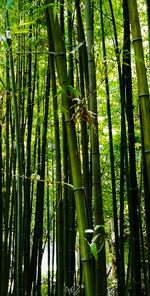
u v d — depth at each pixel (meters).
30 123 4.99
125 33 3.39
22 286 4.28
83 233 2.21
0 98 4.02
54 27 2.28
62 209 4.02
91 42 3.18
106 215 7.71
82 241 2.21
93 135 3.10
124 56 3.10
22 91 4.78
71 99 2.26
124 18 3.41
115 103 6.74
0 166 4.95
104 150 7.32
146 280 4.12
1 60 4.37
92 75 3.12
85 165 3.57
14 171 5.19
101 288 2.95
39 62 5.40
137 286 3.19
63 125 3.95
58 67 2.26
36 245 5.02
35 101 5.73
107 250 9.41
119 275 3.90
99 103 6.72
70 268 4.00
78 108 2.22
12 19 4.31
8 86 4.50
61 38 2.29
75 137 2.24
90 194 3.51
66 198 3.97
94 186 3.08
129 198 3.53
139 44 2.21
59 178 3.63
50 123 6.08
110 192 7.44
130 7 2.23
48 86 4.77
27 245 4.87
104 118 6.96
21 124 5.18
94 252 2.13
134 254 3.23
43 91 5.57
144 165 3.04
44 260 14.23
